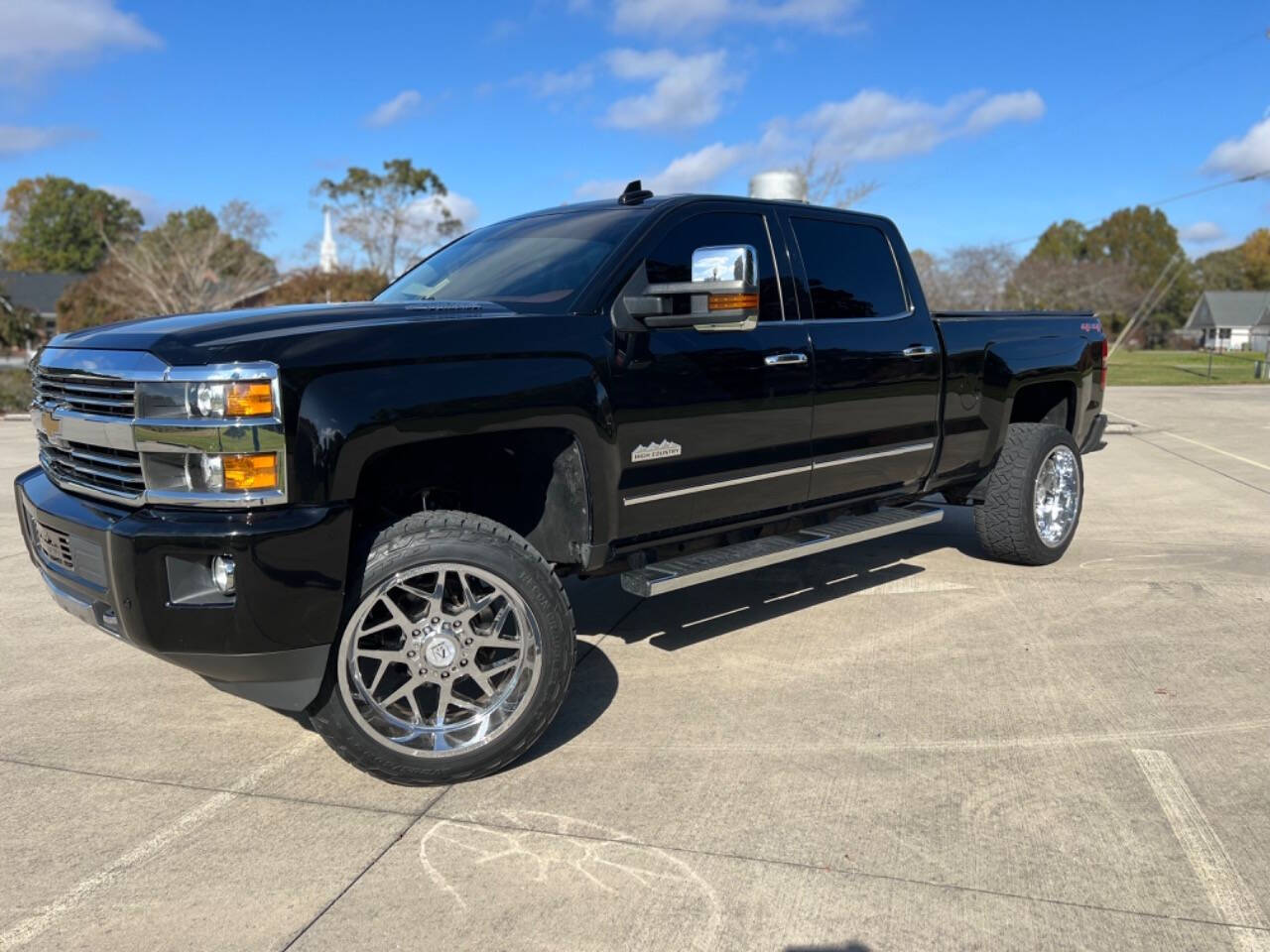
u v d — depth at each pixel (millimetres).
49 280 71625
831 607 5176
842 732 3607
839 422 4461
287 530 2830
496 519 3840
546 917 2516
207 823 3016
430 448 3340
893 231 4977
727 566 3920
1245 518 7441
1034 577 5707
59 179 88500
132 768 3406
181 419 2842
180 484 2893
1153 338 87688
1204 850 2787
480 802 3125
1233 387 25062
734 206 4238
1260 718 3664
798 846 2836
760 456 4121
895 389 4727
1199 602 5152
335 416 2914
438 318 3238
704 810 3051
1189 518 7453
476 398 3168
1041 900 2561
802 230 4488
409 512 3727
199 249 33938
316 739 3646
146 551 2824
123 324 3400
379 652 3109
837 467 4520
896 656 4402
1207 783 3174
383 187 38562
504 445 3623
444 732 3207
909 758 3389
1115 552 6305
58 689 4148
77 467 3268
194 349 2881
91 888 2668
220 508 2848
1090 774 3250
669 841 2873
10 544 6918
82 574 3189
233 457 2820
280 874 2730
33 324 54594
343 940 2436
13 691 4125
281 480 2852
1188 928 2439
